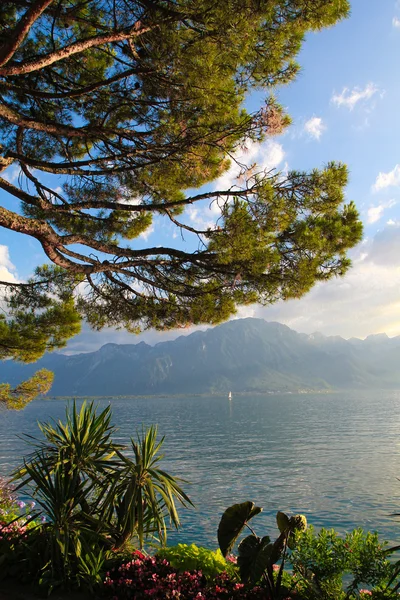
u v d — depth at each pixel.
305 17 5.18
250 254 5.77
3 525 6.29
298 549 5.20
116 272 6.90
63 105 7.09
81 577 5.01
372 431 109.62
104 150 7.15
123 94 6.50
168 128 6.25
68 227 8.16
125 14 5.31
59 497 5.46
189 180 7.38
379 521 28.55
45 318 9.38
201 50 5.27
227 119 5.93
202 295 6.98
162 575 5.32
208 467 59.56
